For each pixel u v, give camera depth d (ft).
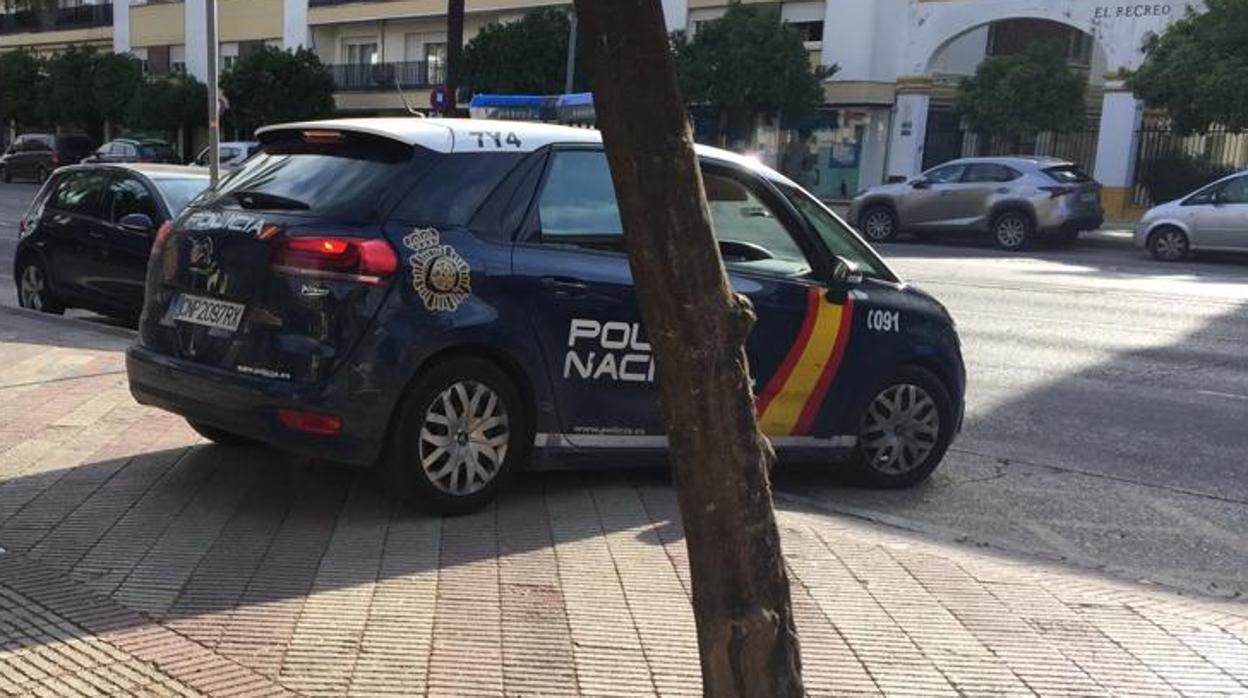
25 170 139.74
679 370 7.48
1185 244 63.82
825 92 102.12
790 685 8.12
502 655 12.00
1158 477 22.35
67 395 23.09
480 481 16.78
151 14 158.92
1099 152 90.89
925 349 20.63
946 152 104.99
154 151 115.24
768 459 7.96
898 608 13.82
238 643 12.01
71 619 12.44
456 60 66.95
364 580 13.92
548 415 17.20
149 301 17.90
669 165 7.17
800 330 19.03
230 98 129.80
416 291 15.78
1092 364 33.35
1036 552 17.81
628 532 16.14
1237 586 16.70
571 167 17.70
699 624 8.02
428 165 16.46
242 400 15.87
